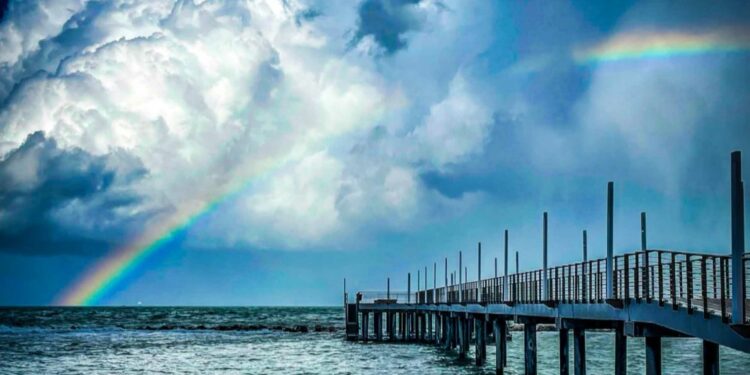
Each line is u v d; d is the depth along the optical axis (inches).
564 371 1578.5
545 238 1739.7
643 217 1654.8
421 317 3991.1
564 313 1507.1
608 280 1316.4
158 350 3715.6
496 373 2191.2
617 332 1417.3
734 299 860.6
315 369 2704.2
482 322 2522.1
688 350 3304.6
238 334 5290.4
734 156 873.5
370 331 5502.0
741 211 864.9
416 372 2474.2
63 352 3570.4
